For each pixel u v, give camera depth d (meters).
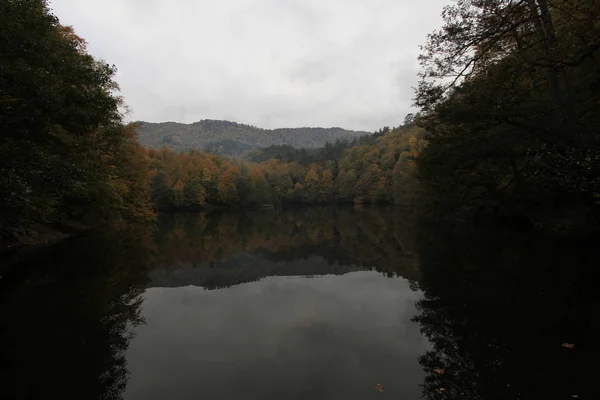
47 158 10.62
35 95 9.49
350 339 7.42
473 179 21.72
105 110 13.84
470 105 14.20
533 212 20.05
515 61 12.63
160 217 58.28
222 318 8.98
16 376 5.95
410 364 6.20
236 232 34.09
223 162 110.19
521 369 5.71
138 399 5.23
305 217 59.34
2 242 16.95
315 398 5.16
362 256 18.27
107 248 20.34
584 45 12.22
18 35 9.05
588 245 15.47
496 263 13.46
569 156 12.23
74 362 6.48
